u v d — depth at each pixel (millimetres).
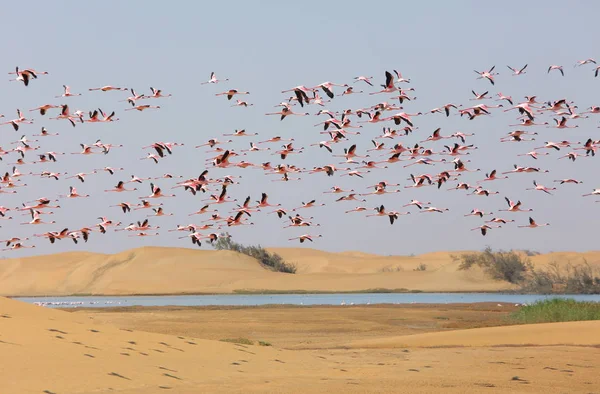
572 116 49781
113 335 30016
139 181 55719
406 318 70938
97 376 24328
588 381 28641
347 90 48062
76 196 55750
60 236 54750
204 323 63938
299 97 37688
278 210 49250
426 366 32281
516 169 50281
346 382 27297
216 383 25719
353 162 52281
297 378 27781
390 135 52062
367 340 45688
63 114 50375
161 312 83562
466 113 48344
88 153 54000
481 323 63344
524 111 48188
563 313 56250
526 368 31875
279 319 69812
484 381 28328
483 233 49219
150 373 25812
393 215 52188
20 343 26438
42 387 22453
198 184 52219
